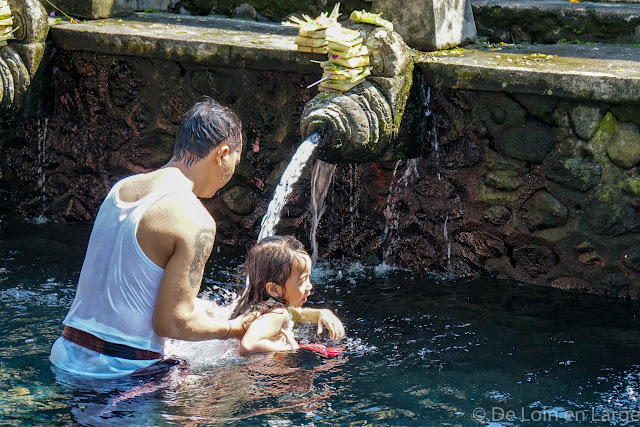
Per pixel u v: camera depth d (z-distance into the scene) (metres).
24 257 4.74
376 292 4.45
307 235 5.12
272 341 3.28
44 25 5.21
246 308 3.38
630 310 4.20
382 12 4.93
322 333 3.63
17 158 5.67
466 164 4.68
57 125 5.52
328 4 5.70
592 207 4.40
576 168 4.38
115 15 5.82
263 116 5.06
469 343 3.65
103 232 2.85
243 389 2.88
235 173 5.21
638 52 4.93
